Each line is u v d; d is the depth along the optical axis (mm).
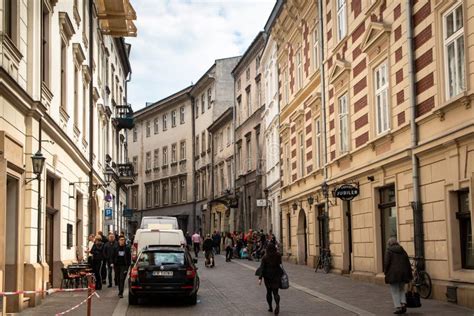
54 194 20562
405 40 17984
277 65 37875
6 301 14695
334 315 14391
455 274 15297
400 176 18672
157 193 72312
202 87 62844
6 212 14953
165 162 71125
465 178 14695
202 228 62344
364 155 21781
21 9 15289
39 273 16219
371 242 21172
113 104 41156
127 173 42469
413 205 17281
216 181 58812
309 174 29656
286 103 35562
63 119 21078
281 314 14805
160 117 72688
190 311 15734
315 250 29203
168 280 16719
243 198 49750
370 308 15156
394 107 18906
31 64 15898
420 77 17094
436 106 16062
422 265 16938
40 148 16703
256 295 18969
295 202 33094
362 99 21922
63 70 21672
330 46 25969
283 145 36219
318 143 28797
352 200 23141
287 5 32594
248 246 40438
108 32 33688
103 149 34469
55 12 19453
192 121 65625
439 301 15891
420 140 17094
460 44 15086
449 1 15398
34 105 15812
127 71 51344
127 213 46719
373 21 20531
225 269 31109
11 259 14875
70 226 22531
